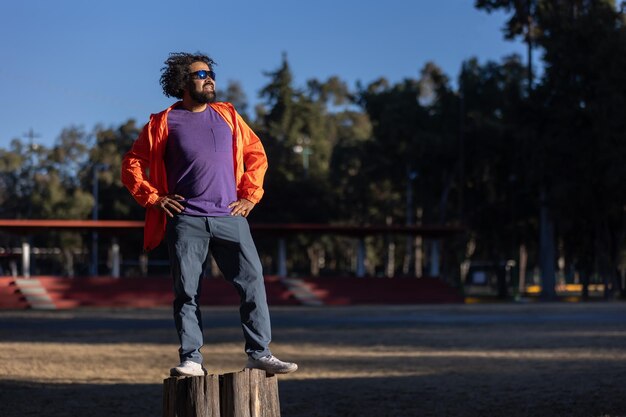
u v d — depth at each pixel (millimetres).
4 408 12062
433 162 73562
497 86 74438
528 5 58250
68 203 91688
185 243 6027
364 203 84688
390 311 40281
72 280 46719
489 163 69375
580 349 20703
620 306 43281
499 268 62625
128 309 43000
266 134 83188
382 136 76312
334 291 49969
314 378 15508
